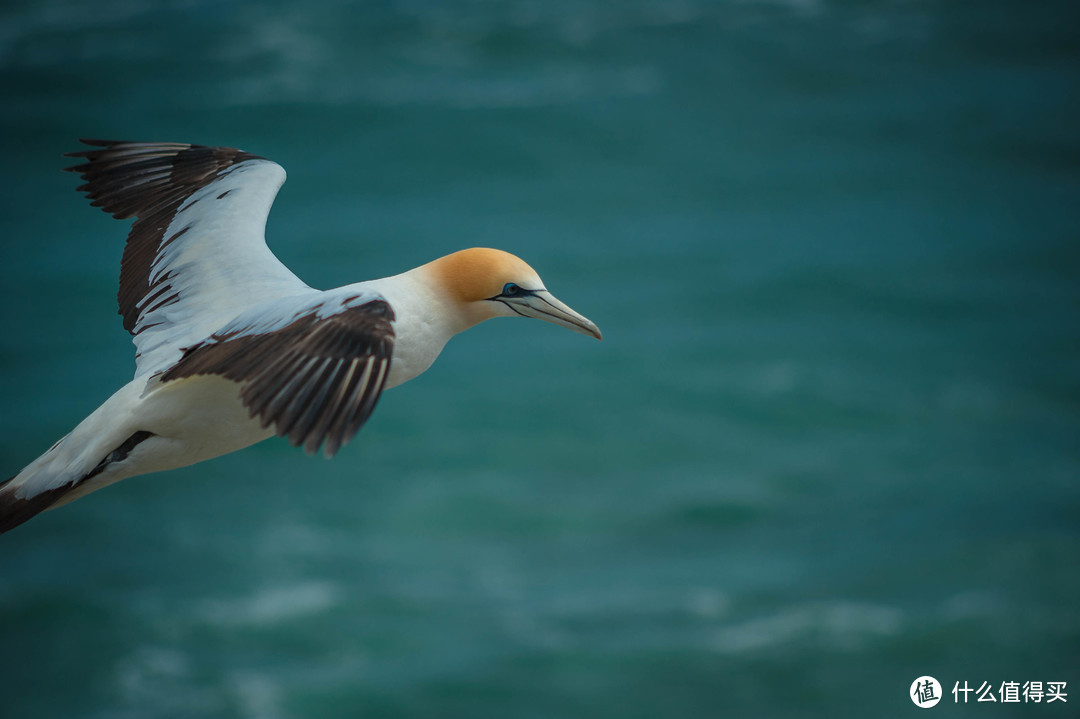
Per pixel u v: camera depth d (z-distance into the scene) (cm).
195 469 3356
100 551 2998
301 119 5891
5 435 3606
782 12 7100
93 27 6819
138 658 2603
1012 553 2845
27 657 2622
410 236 4912
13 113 5950
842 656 2520
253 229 870
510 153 5672
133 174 934
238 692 2492
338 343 612
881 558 2855
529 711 2398
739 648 2544
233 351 634
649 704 2403
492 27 6794
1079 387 3741
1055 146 5791
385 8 7012
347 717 2409
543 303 887
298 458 3397
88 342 4159
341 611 2731
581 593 2770
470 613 2706
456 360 3978
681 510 3127
